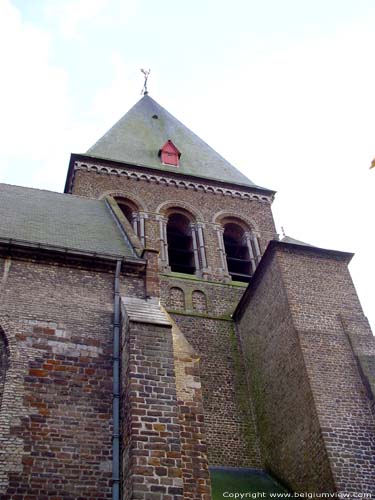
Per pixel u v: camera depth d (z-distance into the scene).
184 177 28.52
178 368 12.24
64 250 13.55
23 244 13.31
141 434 9.91
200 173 29.97
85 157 27.53
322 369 15.84
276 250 19.31
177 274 23.59
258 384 19.03
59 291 12.98
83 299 13.02
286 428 16.44
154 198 27.11
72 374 11.55
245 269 26.20
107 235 16.77
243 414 18.98
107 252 15.09
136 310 12.41
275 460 16.86
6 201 18.02
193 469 10.87
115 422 10.96
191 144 33.84
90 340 12.24
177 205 27.16
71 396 11.22
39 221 16.69
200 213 27.20
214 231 26.61
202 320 21.66
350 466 13.82
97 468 10.38
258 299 20.17
